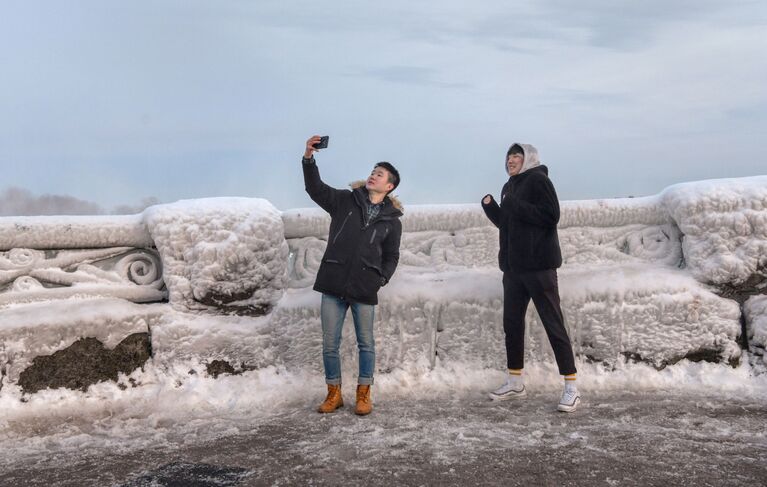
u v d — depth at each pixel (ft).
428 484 9.64
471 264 16.79
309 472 10.19
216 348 15.28
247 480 9.93
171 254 15.38
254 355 15.51
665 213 17.15
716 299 15.99
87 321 14.60
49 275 15.10
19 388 13.91
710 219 16.19
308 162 13.71
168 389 14.66
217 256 15.39
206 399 14.48
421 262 16.78
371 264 13.70
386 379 15.57
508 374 15.05
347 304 14.02
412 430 12.28
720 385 15.26
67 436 12.59
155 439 12.19
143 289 15.78
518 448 11.17
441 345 16.01
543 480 9.75
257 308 16.01
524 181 13.99
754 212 15.98
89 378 14.47
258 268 15.80
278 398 14.66
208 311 15.65
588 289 15.93
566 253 16.97
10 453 11.61
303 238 16.92
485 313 16.01
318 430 12.41
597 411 13.43
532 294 13.98
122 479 10.11
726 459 10.52
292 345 15.66
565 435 11.85
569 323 15.88
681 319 15.89
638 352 15.88
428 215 16.93
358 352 14.97
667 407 13.64
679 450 10.98
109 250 15.71
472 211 16.89
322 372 15.61
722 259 15.92
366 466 10.41
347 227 13.79
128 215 16.08
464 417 13.12
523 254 13.84
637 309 15.88
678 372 15.75
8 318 14.23
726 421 12.64
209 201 16.01
